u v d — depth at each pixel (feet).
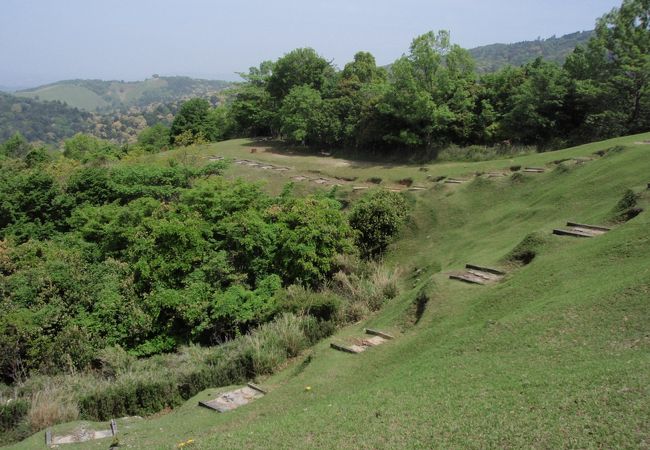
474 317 36.86
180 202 69.15
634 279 30.96
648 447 17.81
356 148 132.26
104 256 64.28
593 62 104.17
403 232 72.54
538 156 84.69
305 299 51.85
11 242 68.03
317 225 62.13
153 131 198.80
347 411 26.45
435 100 114.62
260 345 45.06
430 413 24.03
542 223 55.47
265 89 181.27
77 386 40.47
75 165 111.86
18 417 35.83
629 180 54.03
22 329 44.52
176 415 35.40
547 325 30.45
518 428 20.84
